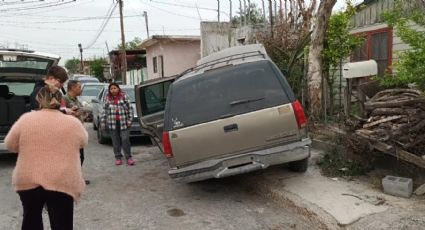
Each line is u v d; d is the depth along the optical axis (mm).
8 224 5352
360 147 6172
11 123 8672
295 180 6348
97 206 6012
